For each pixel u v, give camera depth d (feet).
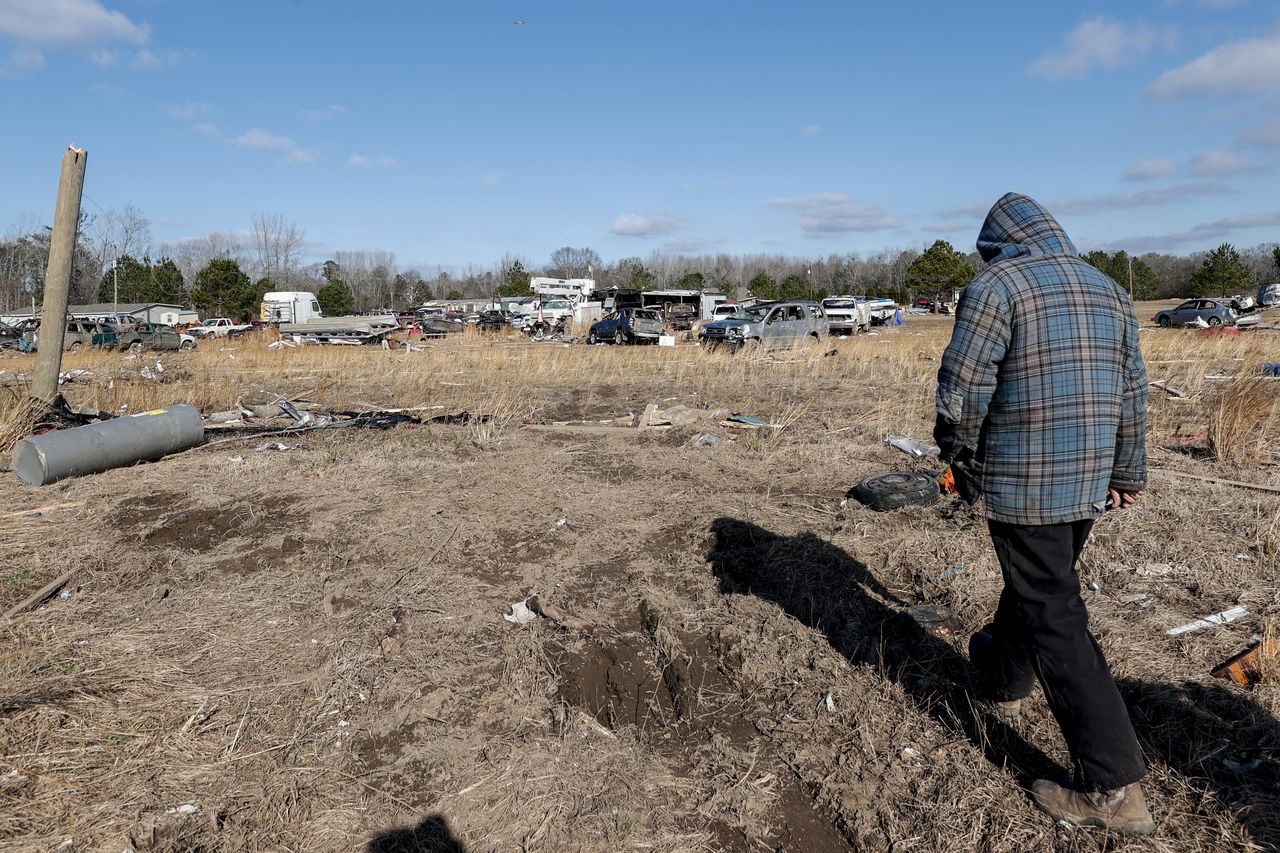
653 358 56.59
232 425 27.66
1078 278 7.18
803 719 9.09
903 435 24.12
